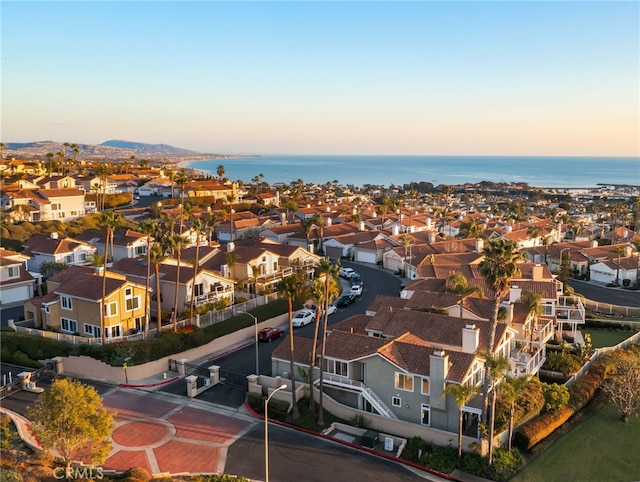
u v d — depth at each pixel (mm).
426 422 43625
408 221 143875
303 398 48031
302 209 159125
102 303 57219
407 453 40594
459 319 52312
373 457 40031
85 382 51625
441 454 39750
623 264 104688
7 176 160750
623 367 53969
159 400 48062
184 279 66938
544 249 118312
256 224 134000
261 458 39031
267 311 69250
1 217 111188
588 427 47750
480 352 42750
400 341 47000
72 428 32719
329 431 43281
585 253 113250
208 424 43906
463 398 38406
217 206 161625
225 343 61656
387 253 108750
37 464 35406
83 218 124000
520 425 45312
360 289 86500
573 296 73375
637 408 50531
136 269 70750
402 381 44188
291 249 89625
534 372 54938
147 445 40312
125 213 137625
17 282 74750
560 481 38906
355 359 45750
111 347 52781
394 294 86750
